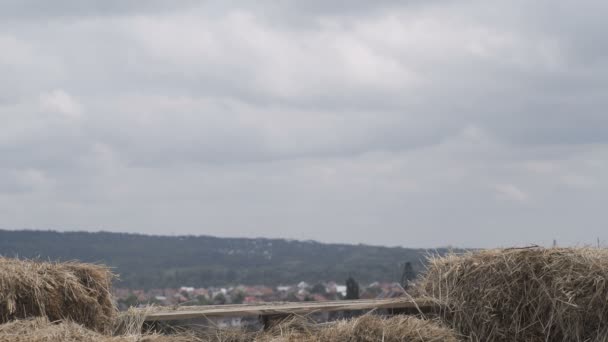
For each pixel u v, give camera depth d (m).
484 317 9.41
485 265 9.52
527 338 9.20
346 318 9.03
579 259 9.08
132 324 8.70
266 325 9.48
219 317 9.25
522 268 9.30
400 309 10.06
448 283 9.87
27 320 7.70
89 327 8.34
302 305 9.83
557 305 9.02
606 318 8.79
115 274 8.88
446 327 9.21
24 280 7.93
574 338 8.90
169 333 9.13
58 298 8.12
